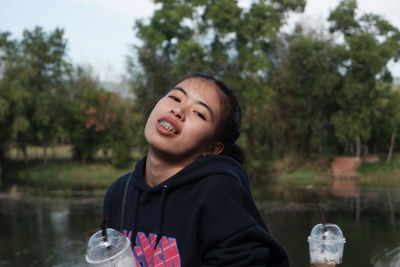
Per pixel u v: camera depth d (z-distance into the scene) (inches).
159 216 56.6
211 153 60.8
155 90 1392.7
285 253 55.5
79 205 922.7
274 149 1513.3
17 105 1469.0
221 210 54.2
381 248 550.6
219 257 52.9
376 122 1498.5
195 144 57.6
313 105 1424.7
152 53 1417.3
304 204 892.6
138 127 1432.1
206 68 1325.0
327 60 1368.1
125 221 60.7
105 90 1733.5
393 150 1636.3
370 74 1359.5
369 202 909.8
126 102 1673.2
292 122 1429.6
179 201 56.4
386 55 1341.0
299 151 1471.5
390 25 1409.9
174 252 54.9
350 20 1413.6
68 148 2186.3
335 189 1135.6
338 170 1402.6
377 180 1321.4
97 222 743.7
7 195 1075.9
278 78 1434.5
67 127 1644.9
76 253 543.5
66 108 1626.5
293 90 1419.8
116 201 64.2
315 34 1519.4
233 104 61.0
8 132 1526.8
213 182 55.5
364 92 1364.4
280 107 1444.4
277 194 1049.5
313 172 1406.3
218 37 1369.3
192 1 1325.0
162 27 1384.1
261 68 1298.0
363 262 492.7
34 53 1627.7
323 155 1473.9
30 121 1536.7
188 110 57.7
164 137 56.9
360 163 1443.2
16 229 697.0
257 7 1326.3
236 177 57.1
